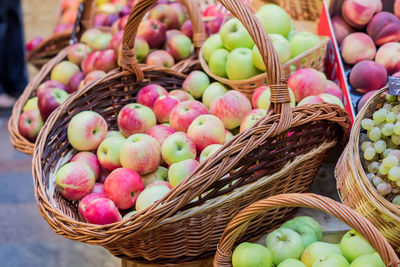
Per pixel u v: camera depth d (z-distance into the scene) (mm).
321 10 1333
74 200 1035
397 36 1130
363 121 848
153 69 1287
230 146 836
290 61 1158
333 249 868
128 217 876
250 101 1239
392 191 787
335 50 1212
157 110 1203
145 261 939
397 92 828
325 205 675
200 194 827
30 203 2379
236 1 876
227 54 1254
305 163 978
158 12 1527
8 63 3326
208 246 930
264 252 841
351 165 816
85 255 1898
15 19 3184
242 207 922
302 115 904
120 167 1079
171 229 853
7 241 2096
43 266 1903
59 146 1124
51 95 1287
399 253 859
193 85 1307
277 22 1237
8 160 2811
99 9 2125
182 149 1017
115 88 1246
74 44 1603
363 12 1138
